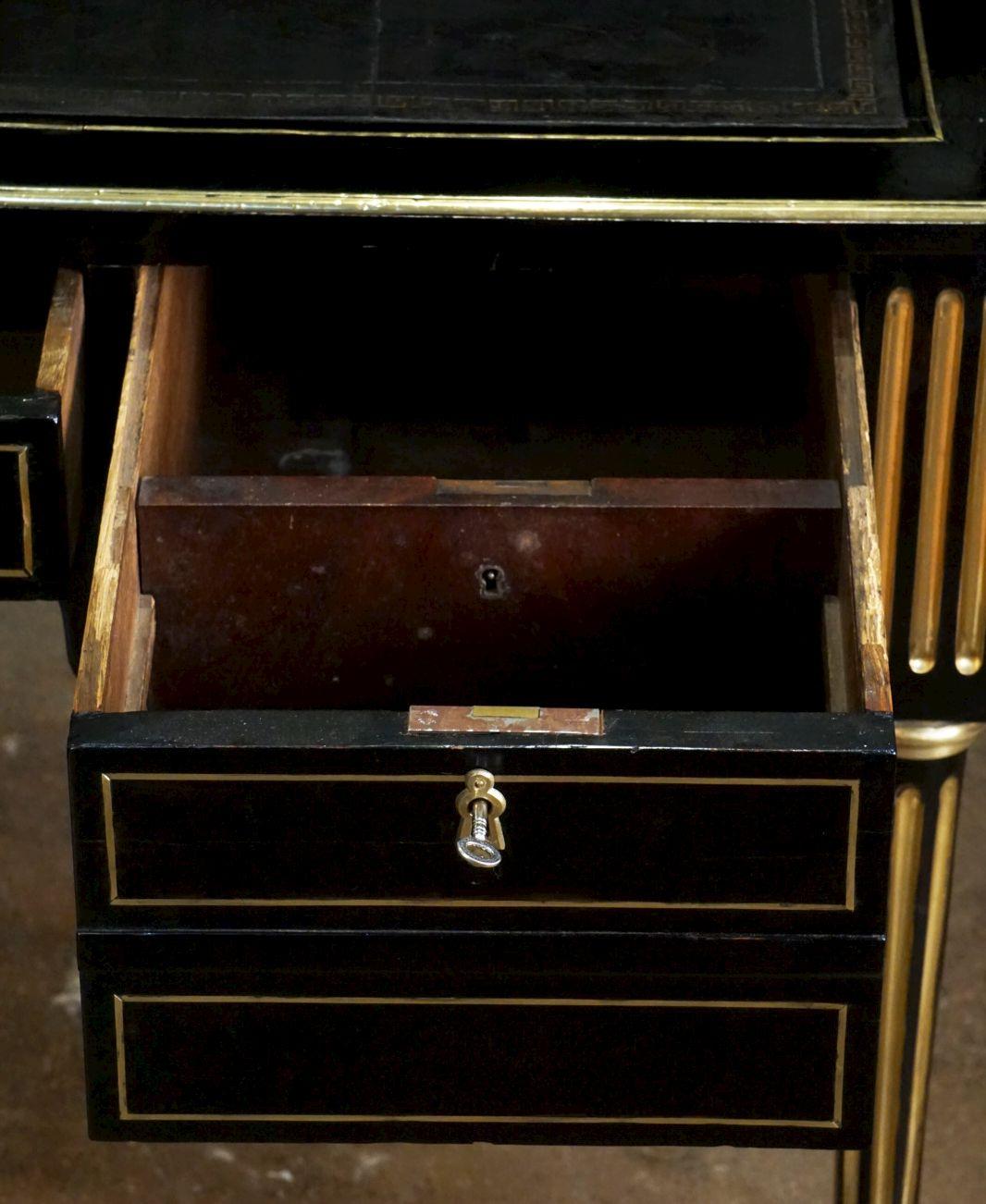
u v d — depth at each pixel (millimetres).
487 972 1691
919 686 2152
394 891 1655
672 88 2076
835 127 2039
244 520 1943
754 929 1665
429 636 2016
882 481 2068
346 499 1947
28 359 2127
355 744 1584
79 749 1586
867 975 1682
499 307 2246
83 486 2062
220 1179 2893
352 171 1995
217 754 1586
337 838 1627
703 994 1700
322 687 2033
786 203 1962
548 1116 1766
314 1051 1736
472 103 2057
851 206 1957
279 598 1986
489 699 2043
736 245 1987
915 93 2072
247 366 2260
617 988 1700
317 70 2082
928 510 2082
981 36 2119
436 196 1974
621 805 1607
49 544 1910
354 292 2240
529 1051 1736
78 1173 2902
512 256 2014
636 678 2033
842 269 1999
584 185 1985
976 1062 2992
